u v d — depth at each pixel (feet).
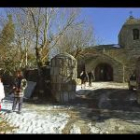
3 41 91.20
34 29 73.05
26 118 40.50
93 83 106.01
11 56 92.38
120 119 40.91
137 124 37.70
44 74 66.90
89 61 127.13
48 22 72.54
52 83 60.34
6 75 91.15
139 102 54.44
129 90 75.36
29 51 94.53
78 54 116.78
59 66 59.57
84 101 58.39
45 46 71.92
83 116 43.06
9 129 34.22
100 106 52.47
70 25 78.07
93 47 124.57
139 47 125.90
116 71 123.65
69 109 49.26
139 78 55.36
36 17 71.46
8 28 88.74
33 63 94.38
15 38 88.12
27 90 63.93
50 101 58.18
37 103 55.62
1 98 43.32
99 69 130.72
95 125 37.11
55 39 75.46
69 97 59.21
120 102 56.75
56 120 39.99
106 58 124.77
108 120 40.16
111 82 119.03
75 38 116.47
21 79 44.16
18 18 79.00
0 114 42.57
